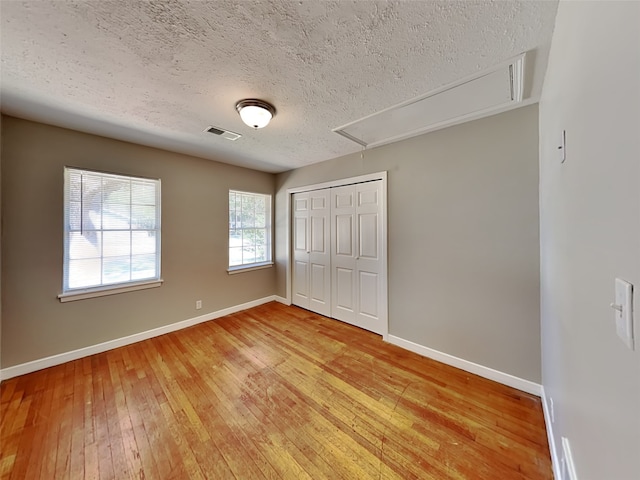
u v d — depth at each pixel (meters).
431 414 1.71
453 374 2.20
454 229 2.31
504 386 2.02
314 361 2.42
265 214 4.33
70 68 1.51
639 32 0.40
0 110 2.01
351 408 1.78
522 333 1.96
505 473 1.30
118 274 2.74
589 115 0.69
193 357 2.49
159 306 3.02
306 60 1.45
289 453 1.43
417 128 2.38
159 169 3.00
